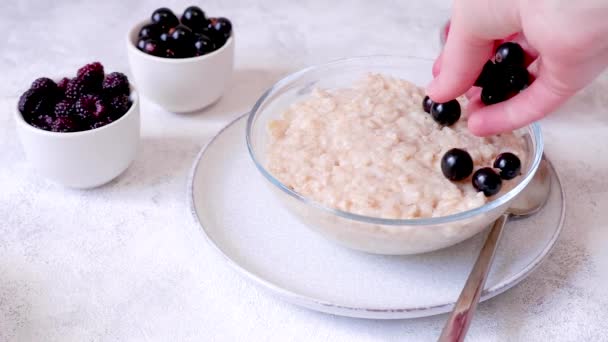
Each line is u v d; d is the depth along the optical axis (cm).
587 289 66
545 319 65
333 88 74
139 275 67
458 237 63
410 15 94
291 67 85
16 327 63
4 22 90
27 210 71
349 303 63
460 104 70
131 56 77
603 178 74
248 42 88
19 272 67
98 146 70
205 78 77
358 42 89
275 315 65
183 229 70
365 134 67
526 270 65
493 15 59
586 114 80
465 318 61
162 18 79
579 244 69
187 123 79
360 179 64
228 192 71
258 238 68
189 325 64
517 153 67
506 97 65
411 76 74
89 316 64
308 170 65
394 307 63
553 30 56
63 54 86
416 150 66
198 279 67
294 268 66
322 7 95
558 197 71
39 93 71
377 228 61
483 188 63
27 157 71
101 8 93
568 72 58
